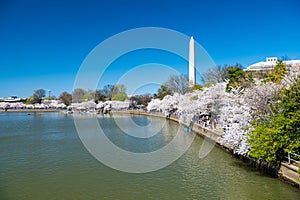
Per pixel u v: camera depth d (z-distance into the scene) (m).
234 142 28.22
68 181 24.58
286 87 27.31
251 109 27.95
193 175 25.66
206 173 26.11
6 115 129.75
